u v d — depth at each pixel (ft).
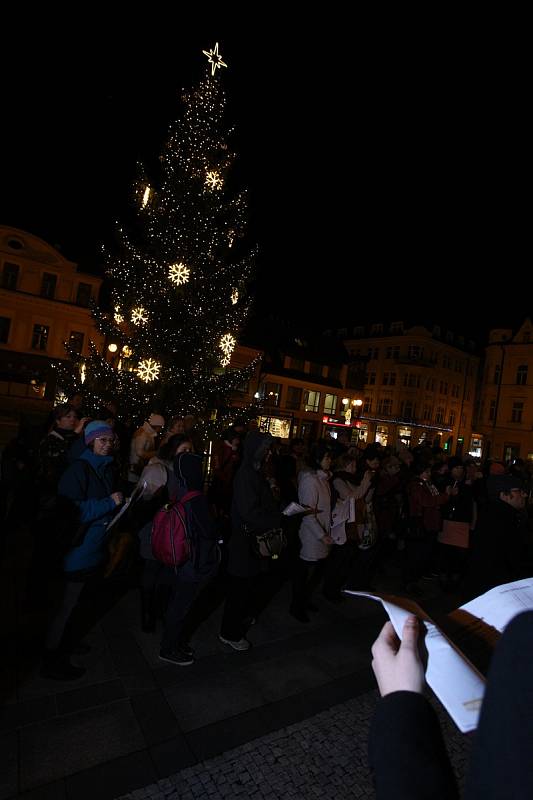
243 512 12.67
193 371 36.29
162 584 12.97
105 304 86.02
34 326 81.41
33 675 10.78
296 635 14.34
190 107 34.09
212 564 11.78
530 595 3.07
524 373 119.44
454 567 21.39
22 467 19.85
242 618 13.10
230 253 40.65
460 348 150.51
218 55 34.27
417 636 2.78
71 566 10.57
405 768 2.02
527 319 121.80
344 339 154.71
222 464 21.81
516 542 12.92
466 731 2.26
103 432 11.52
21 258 79.82
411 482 20.27
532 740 1.67
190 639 13.38
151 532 12.75
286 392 106.42
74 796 7.68
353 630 15.06
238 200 37.35
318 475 15.97
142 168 35.35
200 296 34.76
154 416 20.31
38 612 13.87
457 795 2.00
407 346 137.39
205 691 10.90
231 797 7.98
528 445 115.85
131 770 8.34
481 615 2.96
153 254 37.73
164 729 9.45
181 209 34.32
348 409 118.52
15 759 8.30
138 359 35.35
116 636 13.04
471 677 2.53
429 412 137.90
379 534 20.99
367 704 11.06
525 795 1.56
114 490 12.43
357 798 8.18
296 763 8.91
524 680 1.78
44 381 82.12
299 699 10.98
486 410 124.77
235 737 9.44
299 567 15.38
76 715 9.61
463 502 21.09
